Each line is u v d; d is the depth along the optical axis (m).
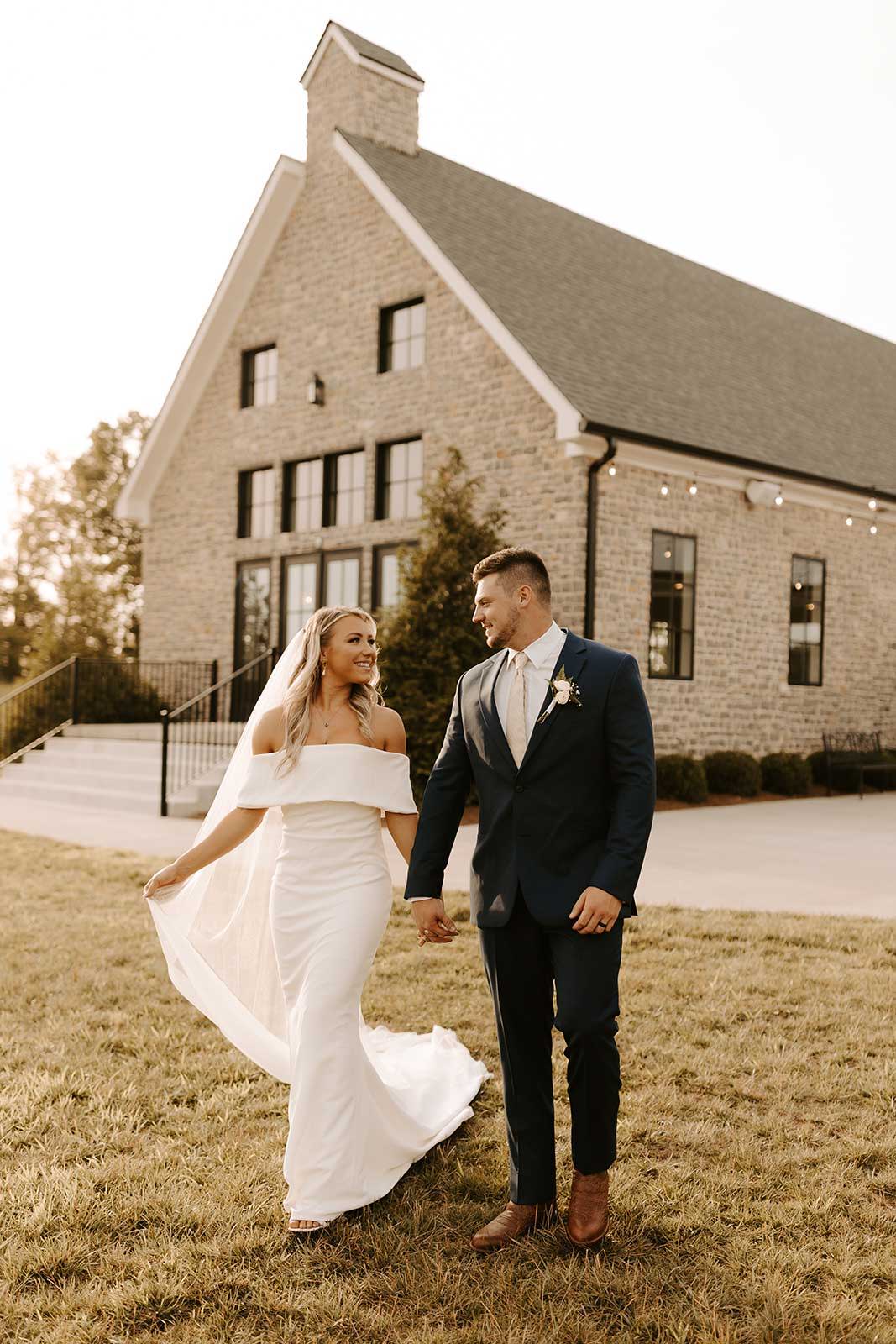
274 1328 2.34
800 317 22.34
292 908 2.98
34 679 17.75
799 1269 2.52
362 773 2.98
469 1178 3.02
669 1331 2.30
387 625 12.12
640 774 2.67
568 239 17.75
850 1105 3.57
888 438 18.50
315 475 16.41
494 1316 2.36
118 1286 2.47
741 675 14.70
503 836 2.79
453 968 5.26
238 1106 3.56
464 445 13.93
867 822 11.61
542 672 2.82
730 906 6.87
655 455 13.12
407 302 14.91
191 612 18.34
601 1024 2.62
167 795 12.10
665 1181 2.97
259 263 17.14
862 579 16.83
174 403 18.20
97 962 5.41
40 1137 3.29
